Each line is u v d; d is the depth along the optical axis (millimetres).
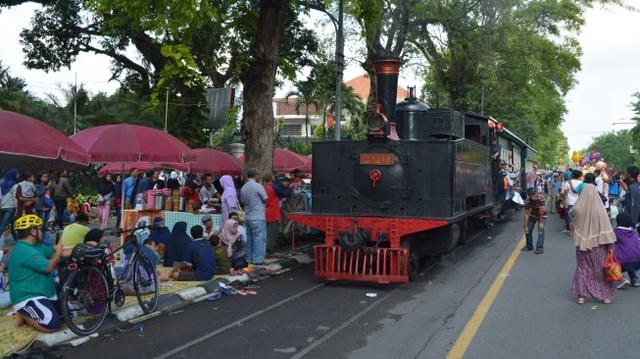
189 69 10734
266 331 6195
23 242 6000
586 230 7258
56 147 6859
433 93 36094
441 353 5367
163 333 6129
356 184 9148
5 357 5188
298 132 70000
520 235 14953
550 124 44688
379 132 8930
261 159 12281
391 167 8938
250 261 10117
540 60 29453
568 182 14828
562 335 5922
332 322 6566
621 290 8195
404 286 8664
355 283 8984
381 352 5418
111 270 6898
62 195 15805
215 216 10898
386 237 8719
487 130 13828
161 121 25594
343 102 40406
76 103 27547
